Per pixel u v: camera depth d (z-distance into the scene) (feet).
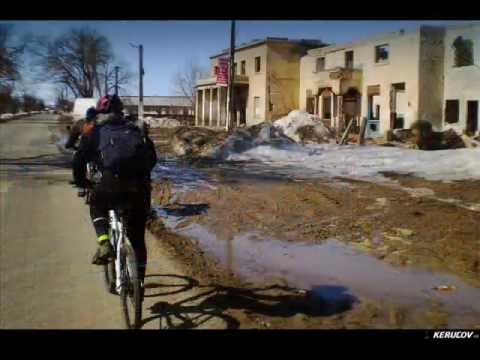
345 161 64.95
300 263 22.93
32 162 64.90
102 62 317.83
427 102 105.09
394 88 112.98
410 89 106.63
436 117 105.91
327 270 21.84
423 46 104.22
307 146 82.38
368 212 33.47
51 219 31.78
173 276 20.61
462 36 101.50
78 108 175.52
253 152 75.61
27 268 21.75
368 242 26.45
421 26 103.76
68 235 27.73
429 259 23.34
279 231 28.99
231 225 30.50
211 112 187.21
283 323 16.07
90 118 29.37
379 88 116.16
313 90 148.15
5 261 22.77
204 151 79.97
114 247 16.20
